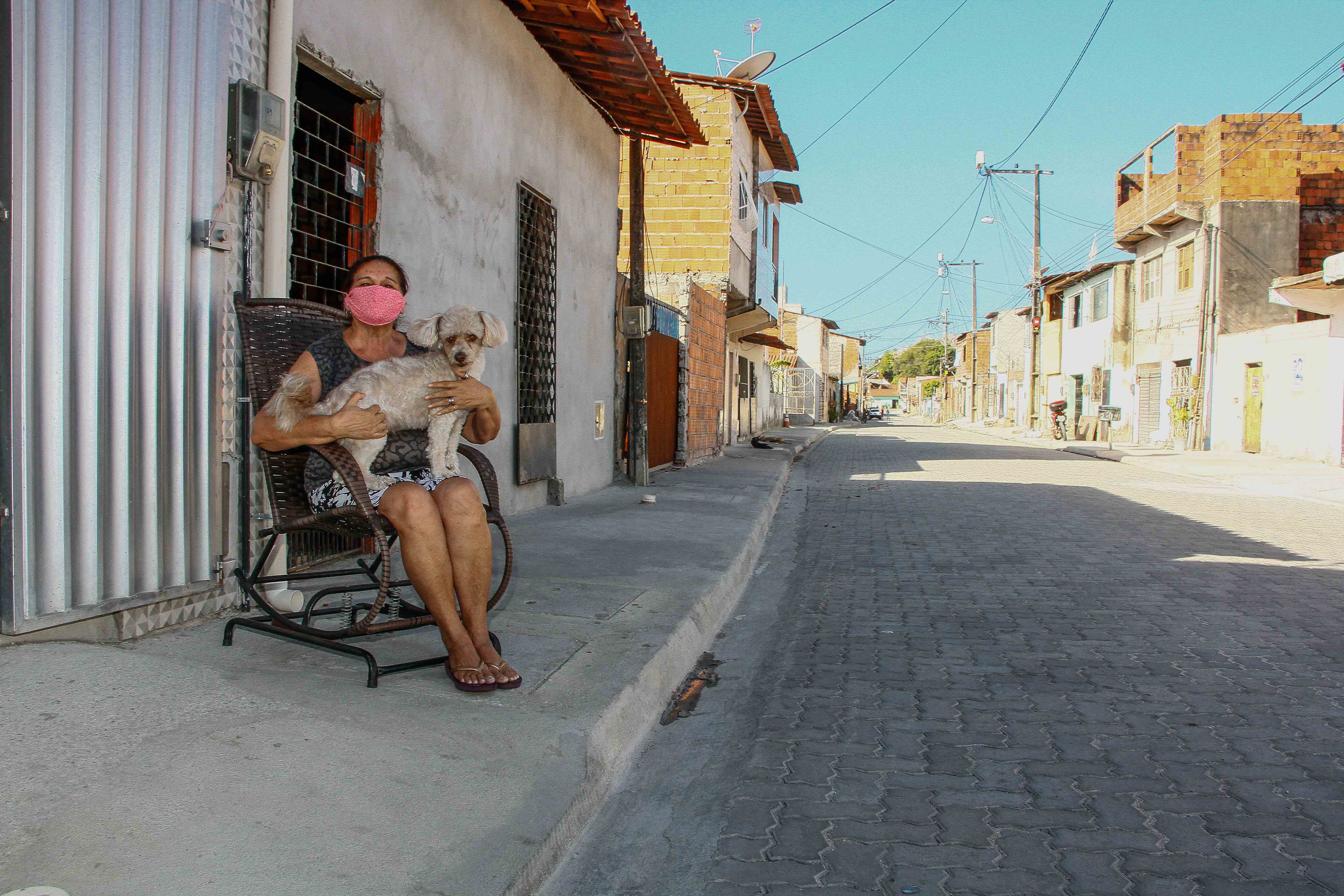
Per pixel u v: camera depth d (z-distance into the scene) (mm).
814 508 11461
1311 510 11297
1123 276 28469
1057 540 8750
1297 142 22250
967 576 6953
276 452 3145
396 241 5555
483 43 6820
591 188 10062
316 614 3756
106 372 3324
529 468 8148
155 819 2215
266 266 4113
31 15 2996
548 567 5867
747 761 3357
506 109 7340
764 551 8250
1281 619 5535
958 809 2945
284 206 4168
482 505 3414
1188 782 3146
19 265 3008
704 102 15484
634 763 3340
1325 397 18156
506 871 2195
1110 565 7395
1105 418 27031
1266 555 7902
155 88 3453
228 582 3961
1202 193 23312
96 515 3320
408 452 3428
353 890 2016
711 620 5199
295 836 2207
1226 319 22578
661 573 5840
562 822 2549
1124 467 19281
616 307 11570
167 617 3662
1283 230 22375
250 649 3512
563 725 3039
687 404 14711
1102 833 2771
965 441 31641
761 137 18047
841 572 7188
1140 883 2482
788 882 2490
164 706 2842
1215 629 5293
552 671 3607
